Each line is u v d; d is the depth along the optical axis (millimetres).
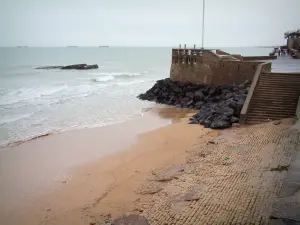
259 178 11469
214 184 11859
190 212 10109
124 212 11508
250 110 20922
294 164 11133
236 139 17328
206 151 16344
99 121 25828
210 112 23938
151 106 31922
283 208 7992
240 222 8922
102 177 14922
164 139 20172
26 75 68062
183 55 34406
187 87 33125
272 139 15766
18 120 26125
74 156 17797
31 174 15531
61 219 11602
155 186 13250
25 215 12000
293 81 21875
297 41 49844
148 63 116312
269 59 40594
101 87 48219
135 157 17250
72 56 165250
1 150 18875
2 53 182500
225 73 30375
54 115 28062
